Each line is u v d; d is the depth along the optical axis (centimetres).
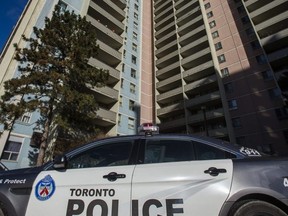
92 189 308
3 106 1342
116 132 2803
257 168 271
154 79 4144
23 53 1536
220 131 3002
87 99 1509
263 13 3259
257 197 263
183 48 3981
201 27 3891
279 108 2722
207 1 4219
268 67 2998
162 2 5178
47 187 325
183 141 329
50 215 305
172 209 272
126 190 296
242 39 3419
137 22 4356
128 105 3219
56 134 1966
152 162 317
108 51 3156
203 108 2331
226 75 3350
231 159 293
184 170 293
